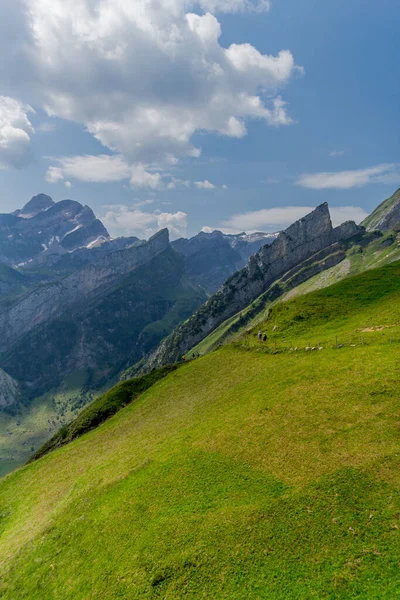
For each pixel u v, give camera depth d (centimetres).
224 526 3194
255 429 4569
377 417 3966
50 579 3484
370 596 2350
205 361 9069
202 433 5050
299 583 2566
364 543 2697
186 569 2938
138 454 5400
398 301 8169
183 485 3950
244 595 2605
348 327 7500
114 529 3706
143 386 9981
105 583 3097
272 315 9975
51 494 5706
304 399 4844
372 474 3234
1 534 5247
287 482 3478
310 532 2903
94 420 9144
